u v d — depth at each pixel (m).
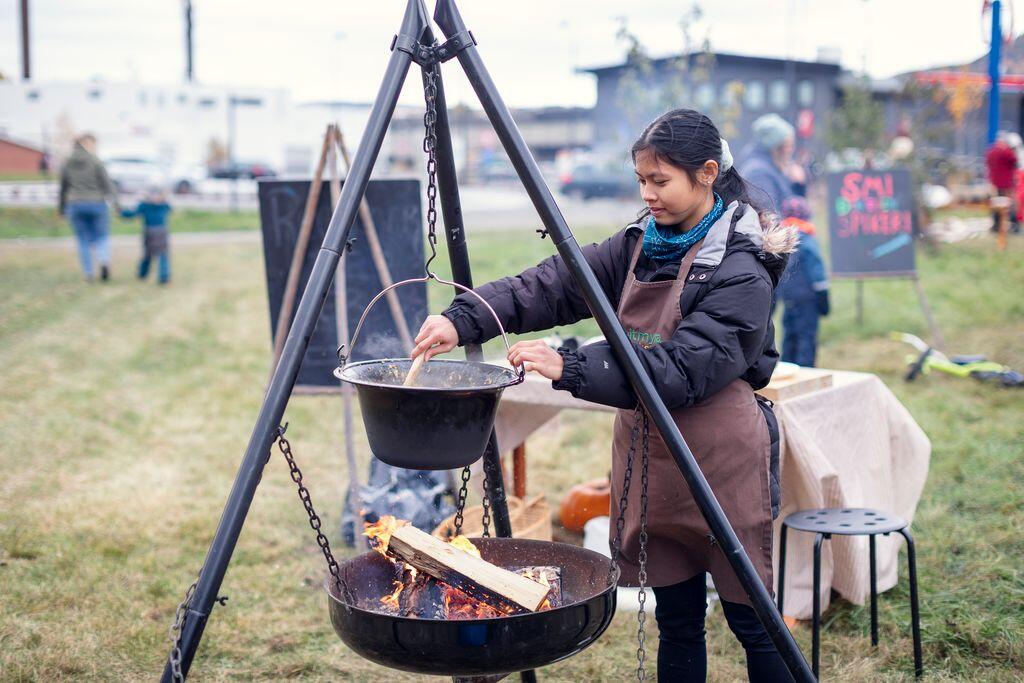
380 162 31.88
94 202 12.62
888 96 19.03
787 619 3.40
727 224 2.24
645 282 2.31
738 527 2.28
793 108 24.83
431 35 2.26
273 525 4.55
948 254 12.24
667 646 2.55
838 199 7.68
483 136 44.66
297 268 4.39
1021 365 7.09
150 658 3.28
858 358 7.51
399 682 3.16
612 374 2.14
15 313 10.38
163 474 5.31
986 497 4.48
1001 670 3.07
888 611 3.51
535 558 2.54
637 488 2.40
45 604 3.62
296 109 33.97
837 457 3.50
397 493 4.27
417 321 4.64
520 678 2.99
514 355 2.13
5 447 5.69
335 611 2.11
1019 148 13.89
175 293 12.12
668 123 2.19
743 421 2.29
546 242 15.09
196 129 32.66
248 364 8.28
